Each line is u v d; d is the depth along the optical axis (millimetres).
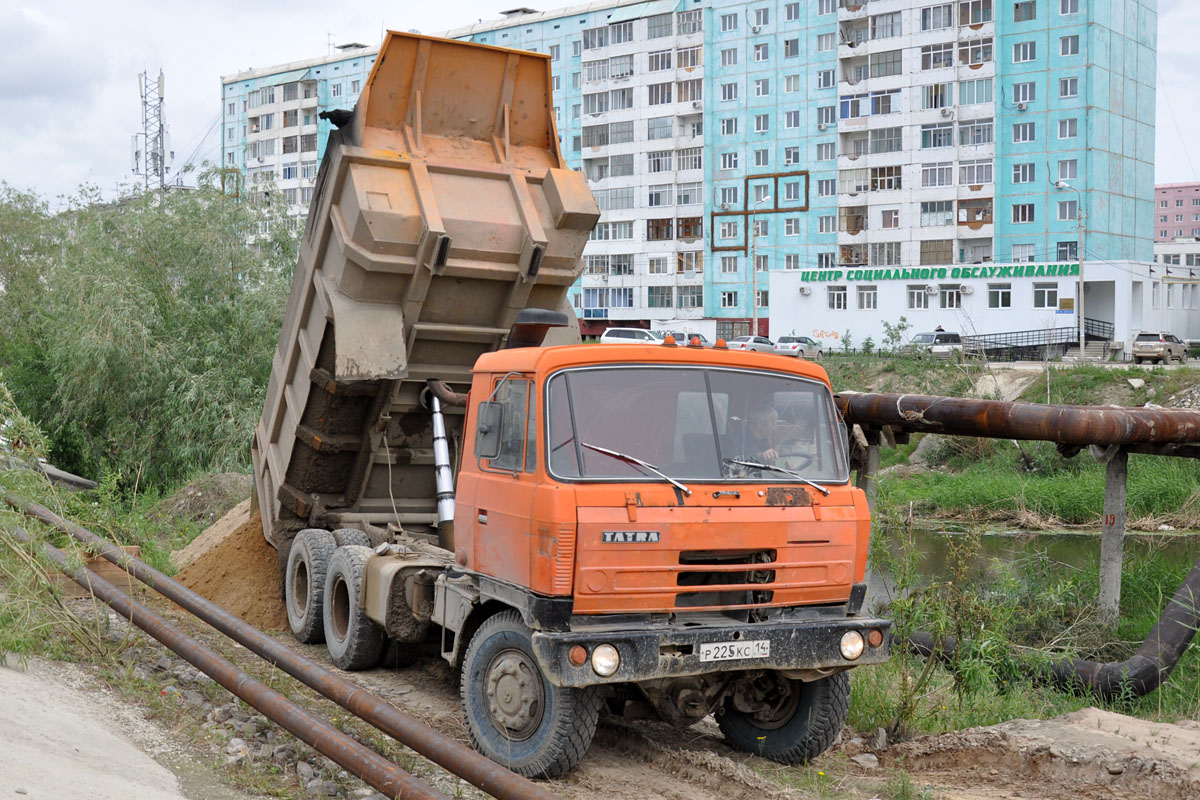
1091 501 23875
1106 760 6914
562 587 6027
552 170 9477
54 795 4832
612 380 6480
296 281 10234
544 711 6359
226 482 19344
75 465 24875
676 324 72062
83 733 6125
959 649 9211
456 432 10273
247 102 96812
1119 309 56969
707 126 72562
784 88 70125
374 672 9156
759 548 6457
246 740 6738
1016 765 7160
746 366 6812
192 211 25312
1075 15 60844
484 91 9594
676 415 6527
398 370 9109
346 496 10625
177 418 23234
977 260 64750
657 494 6246
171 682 7832
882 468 32062
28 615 7926
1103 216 62125
